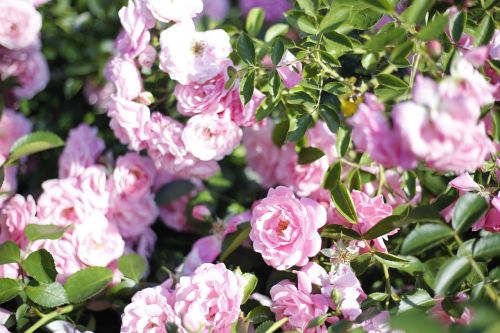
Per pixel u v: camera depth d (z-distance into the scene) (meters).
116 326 0.87
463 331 0.63
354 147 0.86
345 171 0.85
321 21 0.78
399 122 0.64
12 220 0.85
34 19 0.97
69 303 0.82
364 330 0.73
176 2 0.81
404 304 0.74
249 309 0.80
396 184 0.85
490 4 0.78
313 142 0.87
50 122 1.06
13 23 0.96
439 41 0.76
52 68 1.07
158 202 0.92
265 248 0.78
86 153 0.92
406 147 0.65
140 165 0.91
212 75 0.80
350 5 0.78
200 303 0.76
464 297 0.74
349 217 0.78
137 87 0.83
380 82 0.76
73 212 0.86
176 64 0.80
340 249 0.78
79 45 1.06
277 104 0.82
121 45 0.86
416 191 0.83
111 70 0.87
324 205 0.85
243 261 0.85
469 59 0.69
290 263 0.77
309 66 0.81
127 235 0.91
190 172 0.85
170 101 0.88
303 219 0.77
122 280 0.83
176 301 0.76
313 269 0.77
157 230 0.96
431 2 0.71
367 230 0.78
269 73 0.79
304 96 0.80
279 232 0.78
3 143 0.98
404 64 0.75
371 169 0.84
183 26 0.81
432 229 0.71
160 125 0.84
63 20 1.06
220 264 0.77
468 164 0.65
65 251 0.84
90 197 0.87
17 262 0.80
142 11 0.83
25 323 0.81
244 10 1.04
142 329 0.77
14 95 1.02
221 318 0.76
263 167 0.94
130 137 0.84
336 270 0.77
